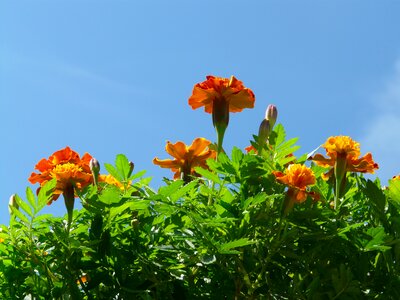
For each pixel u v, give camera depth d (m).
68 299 0.40
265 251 0.40
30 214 0.40
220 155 0.40
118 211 0.40
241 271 0.39
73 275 0.40
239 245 0.36
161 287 0.40
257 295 0.40
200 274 0.43
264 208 0.40
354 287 0.38
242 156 0.40
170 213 0.40
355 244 0.40
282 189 0.41
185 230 0.39
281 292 0.39
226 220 0.37
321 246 0.41
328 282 0.40
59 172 0.42
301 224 0.39
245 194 0.40
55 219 0.42
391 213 0.43
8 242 0.41
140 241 0.41
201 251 0.39
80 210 0.42
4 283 0.41
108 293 0.40
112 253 0.40
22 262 0.42
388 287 0.40
